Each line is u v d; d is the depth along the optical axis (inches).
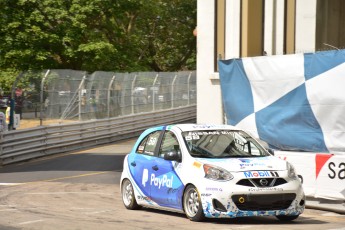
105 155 3176.7
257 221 1331.2
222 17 2154.3
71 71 3595.0
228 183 1237.7
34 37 4859.7
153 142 1489.9
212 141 1378.0
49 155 3248.0
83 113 3690.9
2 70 4938.5
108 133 3865.7
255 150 1387.8
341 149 1494.8
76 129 3523.6
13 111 3218.5
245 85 1704.0
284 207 1269.7
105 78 3944.4
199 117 2201.0
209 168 1270.9
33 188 2060.8
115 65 5221.5
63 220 1332.4
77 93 3649.1
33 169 2684.5
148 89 4458.7
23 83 3393.2
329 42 2177.7
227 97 1752.0
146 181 1460.4
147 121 4362.7
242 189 1232.8
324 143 1524.4
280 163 1310.3
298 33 2092.8
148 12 5984.3
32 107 3380.9
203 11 2186.3
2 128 2861.7
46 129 3225.9
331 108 1501.0
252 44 2103.8
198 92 2199.8
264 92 1654.8
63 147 3388.3
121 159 2984.7
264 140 1658.5
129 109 4212.6
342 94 1476.4
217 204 1243.8
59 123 3452.3
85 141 3614.7
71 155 3230.8
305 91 1555.1
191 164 1315.2
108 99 3969.0
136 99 4303.6
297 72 1572.3
